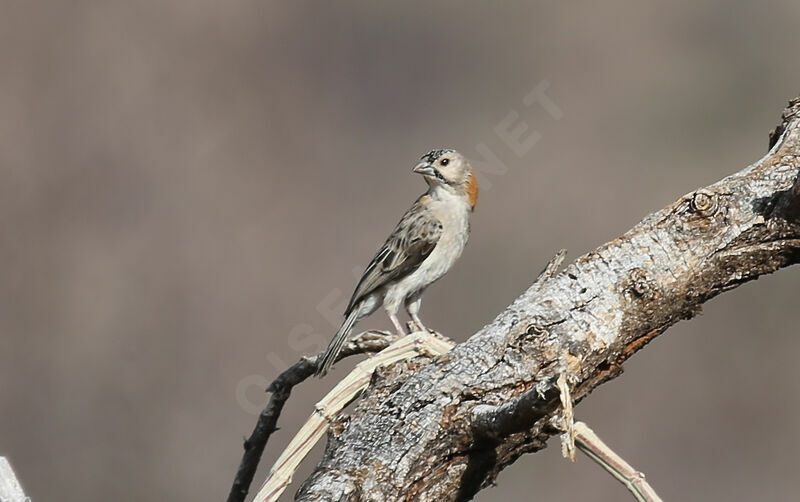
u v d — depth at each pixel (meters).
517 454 4.89
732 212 5.25
